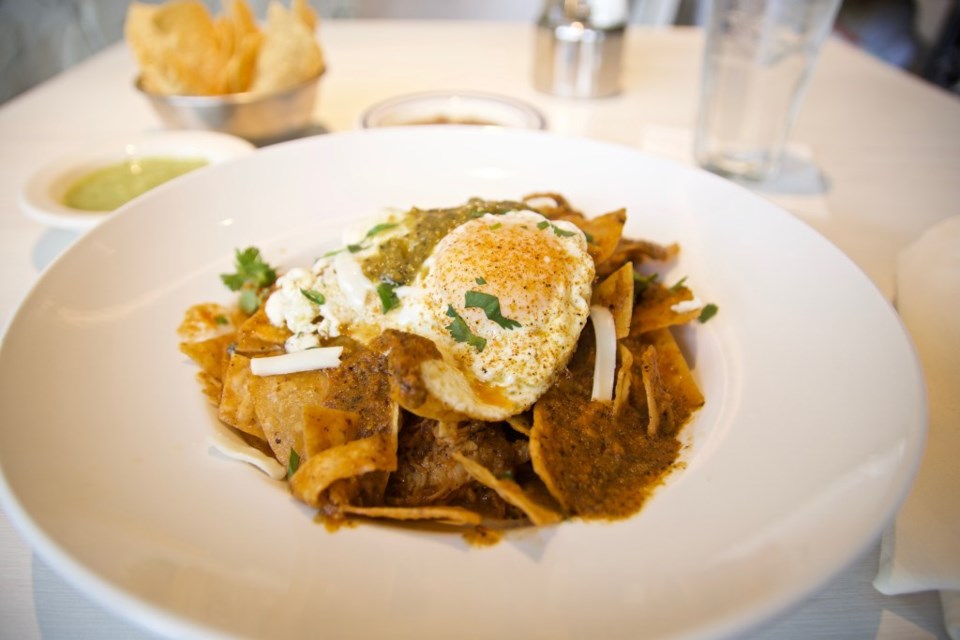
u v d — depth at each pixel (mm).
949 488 194
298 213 313
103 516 176
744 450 205
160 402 229
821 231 334
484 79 527
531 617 156
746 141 398
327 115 465
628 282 262
